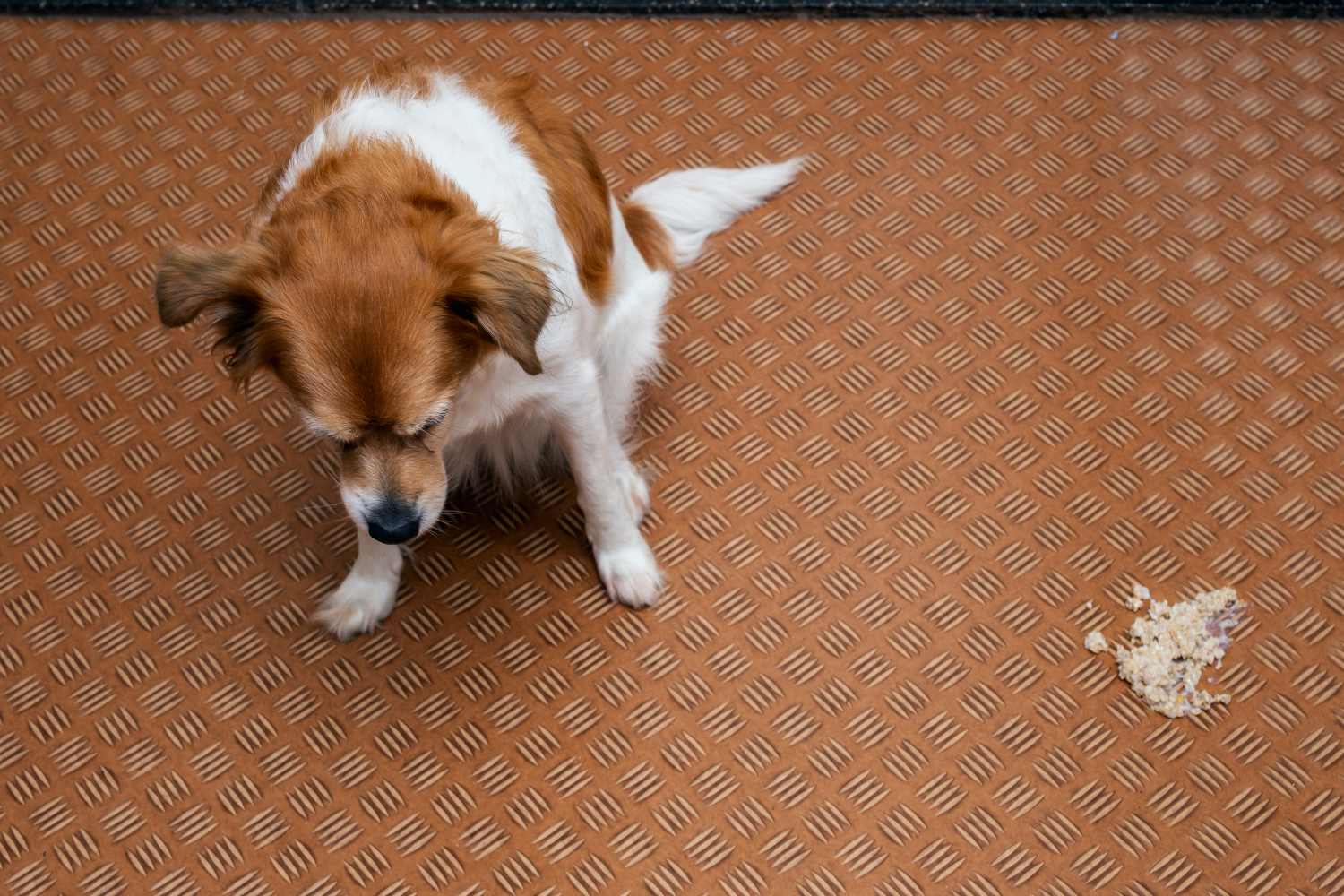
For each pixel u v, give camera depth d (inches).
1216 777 56.6
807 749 57.4
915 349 63.5
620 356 59.9
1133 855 55.7
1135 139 67.4
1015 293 64.4
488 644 59.2
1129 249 65.1
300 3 71.5
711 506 61.1
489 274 50.3
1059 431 61.9
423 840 56.5
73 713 58.4
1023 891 55.4
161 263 50.8
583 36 70.9
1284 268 64.5
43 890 56.0
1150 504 60.6
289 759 57.7
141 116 69.3
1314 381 62.4
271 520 61.3
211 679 58.9
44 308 65.1
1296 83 68.4
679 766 57.3
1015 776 56.9
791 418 62.4
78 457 62.4
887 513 60.7
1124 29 70.1
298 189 51.9
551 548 60.7
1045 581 59.5
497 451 59.9
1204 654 57.9
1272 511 60.3
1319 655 58.1
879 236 65.7
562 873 56.0
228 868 56.2
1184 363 62.9
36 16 71.4
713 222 65.2
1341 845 55.6
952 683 58.2
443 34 71.1
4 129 69.1
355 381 50.0
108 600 60.1
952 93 68.7
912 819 56.4
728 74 69.7
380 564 58.9
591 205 57.1
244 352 51.3
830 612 59.3
